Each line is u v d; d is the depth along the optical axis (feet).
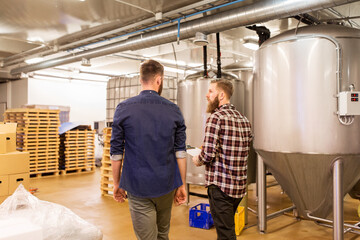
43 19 17.95
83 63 23.73
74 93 41.68
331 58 9.80
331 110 9.78
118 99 26.91
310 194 11.27
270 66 10.91
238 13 13.88
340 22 13.74
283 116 10.53
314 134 9.96
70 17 17.57
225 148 8.12
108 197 18.52
